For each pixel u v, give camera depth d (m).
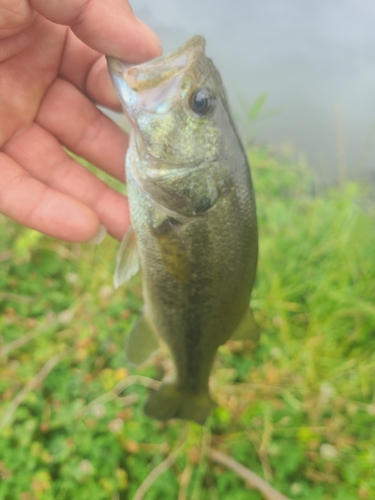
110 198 0.29
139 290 0.43
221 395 0.39
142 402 0.37
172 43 0.67
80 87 0.27
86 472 0.33
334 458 0.37
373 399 0.40
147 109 0.22
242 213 0.23
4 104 0.25
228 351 0.41
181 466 0.35
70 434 0.35
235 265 0.24
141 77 0.21
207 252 0.23
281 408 0.39
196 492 0.34
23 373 0.37
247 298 0.25
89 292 0.42
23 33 0.23
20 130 0.26
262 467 0.36
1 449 0.33
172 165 0.23
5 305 0.41
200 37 0.22
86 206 0.27
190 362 0.27
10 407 0.35
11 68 0.24
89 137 0.28
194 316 0.25
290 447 0.37
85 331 0.39
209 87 0.22
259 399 0.39
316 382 0.40
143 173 0.23
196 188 0.23
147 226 0.24
